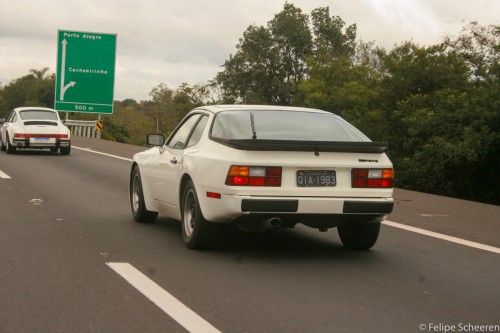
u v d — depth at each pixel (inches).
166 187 323.9
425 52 1524.4
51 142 937.5
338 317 195.8
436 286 238.7
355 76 2383.1
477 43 1567.4
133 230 345.7
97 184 576.7
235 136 280.5
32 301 205.3
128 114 4175.7
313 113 308.7
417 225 386.9
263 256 285.6
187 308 200.8
